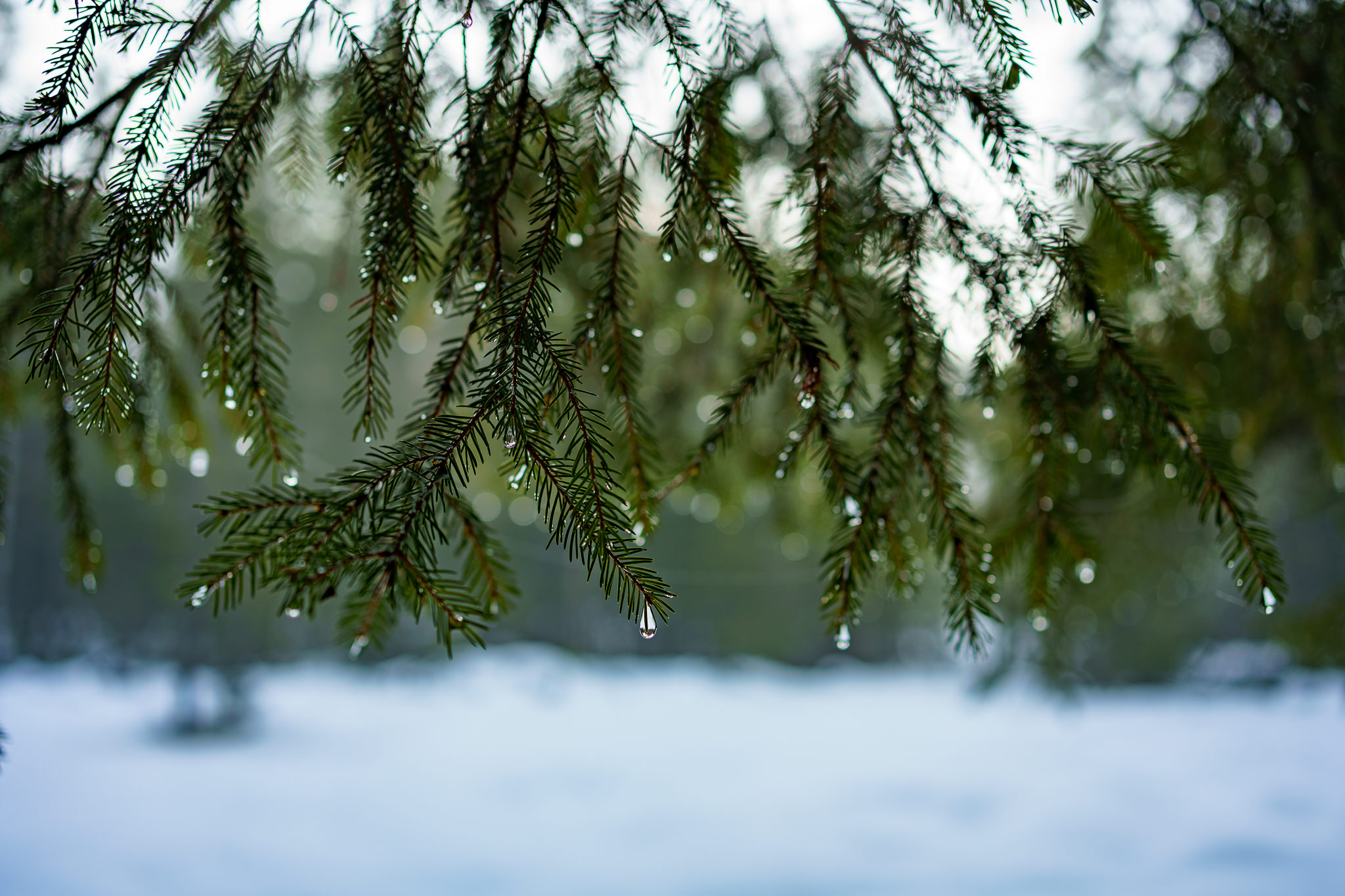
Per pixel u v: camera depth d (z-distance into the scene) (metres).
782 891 5.71
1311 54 2.03
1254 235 2.38
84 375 1.06
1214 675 14.70
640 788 8.91
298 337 14.31
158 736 10.74
